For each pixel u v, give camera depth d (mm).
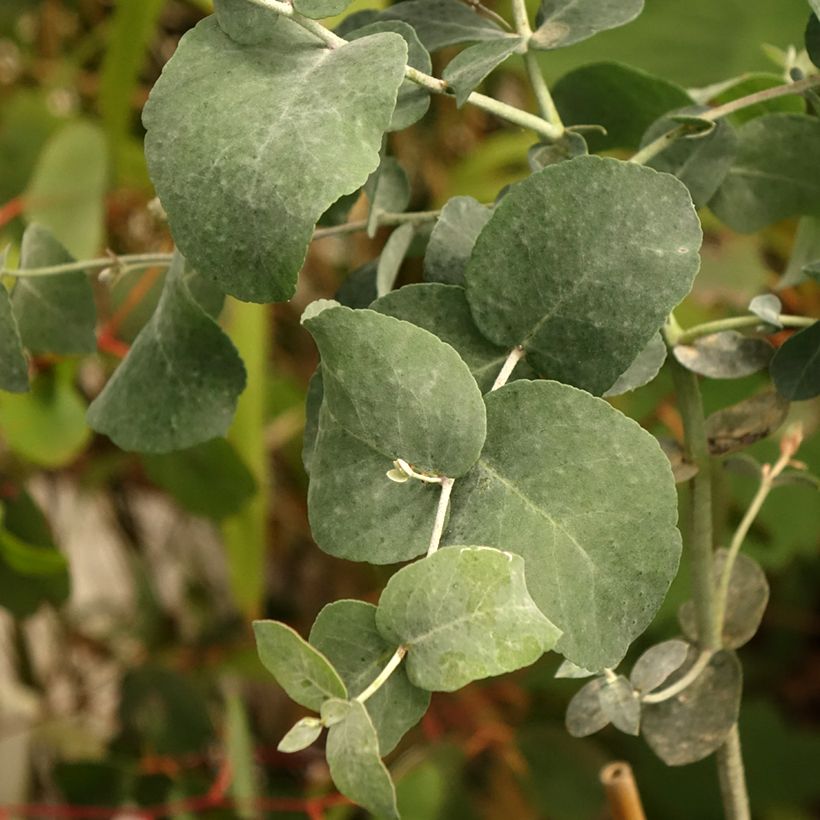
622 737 1118
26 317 567
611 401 947
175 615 1094
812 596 1259
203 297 553
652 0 971
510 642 444
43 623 1061
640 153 515
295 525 1115
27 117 866
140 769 854
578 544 463
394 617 453
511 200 470
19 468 875
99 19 1011
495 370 482
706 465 533
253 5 475
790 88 513
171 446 529
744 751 1167
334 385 468
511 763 995
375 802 446
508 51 500
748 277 896
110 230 933
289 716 1091
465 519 467
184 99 473
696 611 537
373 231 529
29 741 1040
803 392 516
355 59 470
